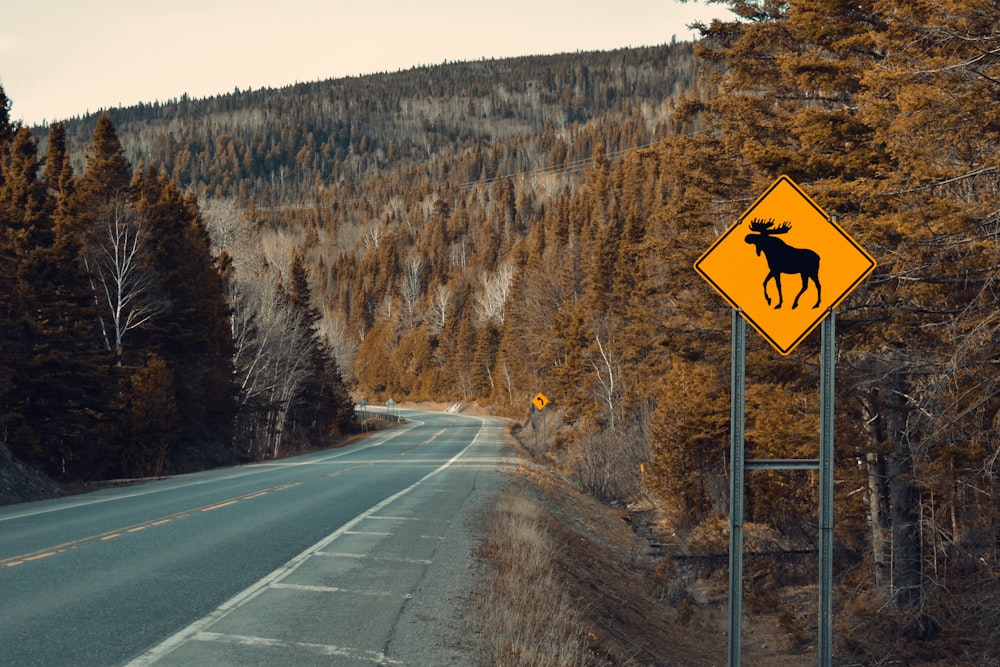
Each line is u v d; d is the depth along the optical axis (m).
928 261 10.09
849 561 16.89
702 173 17.08
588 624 9.92
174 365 41.28
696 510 25.80
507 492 22.64
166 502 18.66
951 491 12.36
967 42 9.53
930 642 12.12
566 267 79.56
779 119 15.63
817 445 13.95
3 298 28.34
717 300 17.05
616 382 50.94
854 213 11.99
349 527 14.51
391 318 164.25
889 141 10.29
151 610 7.81
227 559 10.82
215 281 48.94
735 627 6.33
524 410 89.88
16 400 28.36
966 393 9.88
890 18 10.27
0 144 37.88
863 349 11.98
